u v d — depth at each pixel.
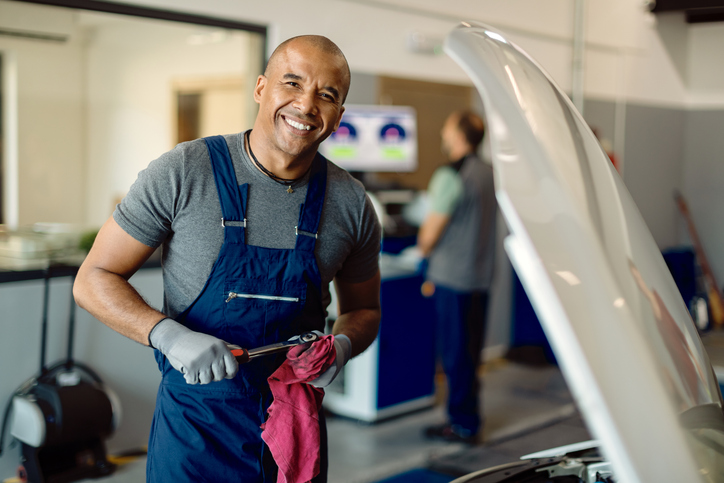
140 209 1.36
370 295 1.70
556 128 0.83
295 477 1.38
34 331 3.04
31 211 3.99
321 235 1.48
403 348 3.92
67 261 3.22
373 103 4.49
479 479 1.30
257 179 1.42
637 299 0.74
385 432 3.70
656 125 6.68
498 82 0.84
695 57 6.98
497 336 5.39
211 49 4.19
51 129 3.98
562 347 0.65
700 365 0.80
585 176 0.81
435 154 5.00
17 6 3.49
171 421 1.41
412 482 3.08
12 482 2.92
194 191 1.38
